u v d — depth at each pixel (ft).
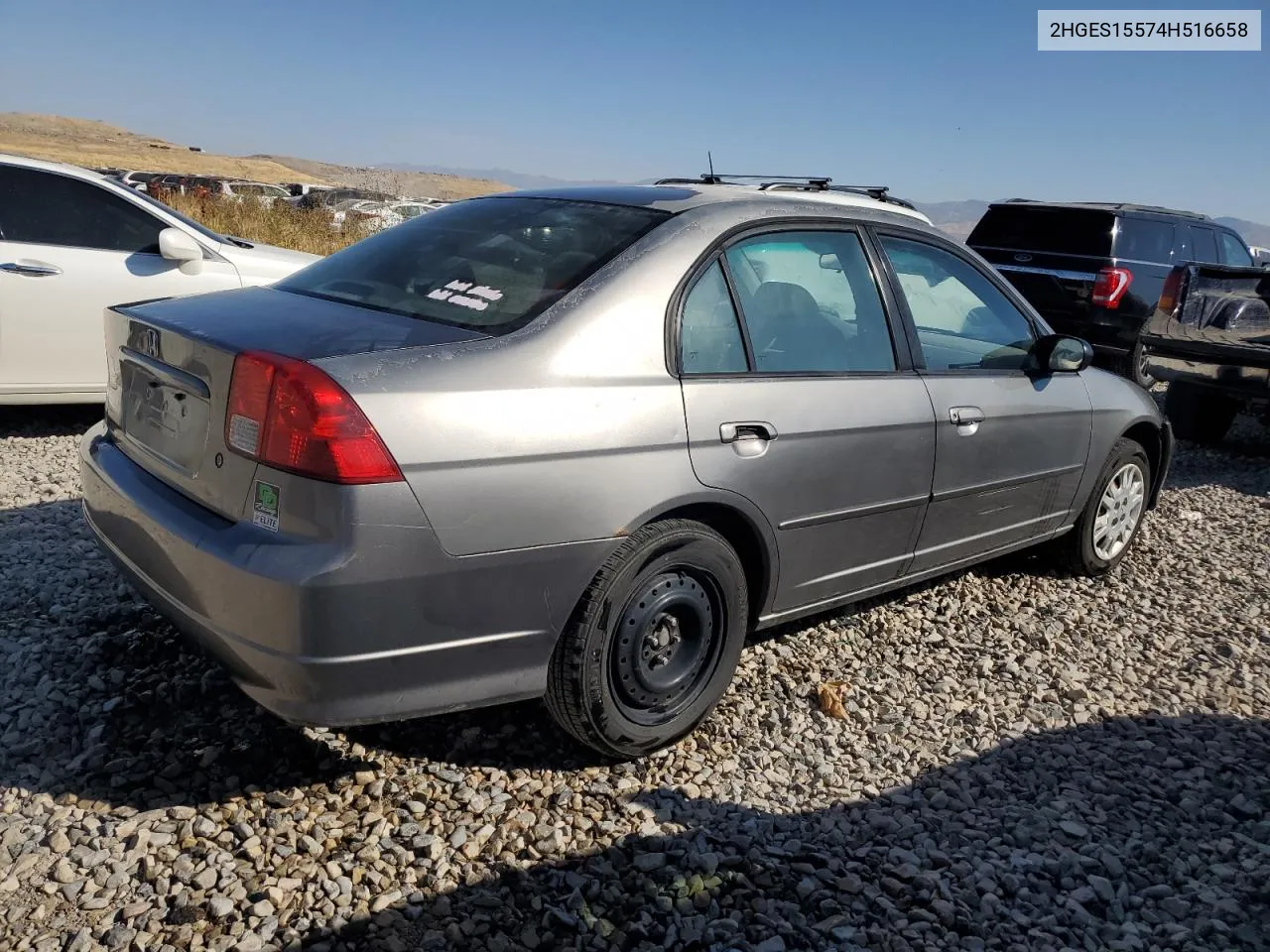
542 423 8.61
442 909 7.91
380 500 7.82
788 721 11.30
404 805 9.14
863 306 11.89
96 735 9.61
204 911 7.69
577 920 7.89
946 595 15.37
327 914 7.75
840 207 12.06
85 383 20.21
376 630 8.01
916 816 9.81
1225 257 38.24
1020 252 35.06
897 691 12.30
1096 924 8.45
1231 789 10.78
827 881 8.63
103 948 7.27
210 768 9.37
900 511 12.10
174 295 20.77
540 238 10.47
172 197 46.83
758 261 10.88
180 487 9.02
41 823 8.48
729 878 8.54
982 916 8.39
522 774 9.78
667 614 9.93
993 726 11.71
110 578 13.03
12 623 11.61
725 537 10.52
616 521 9.06
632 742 9.86
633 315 9.52
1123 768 11.06
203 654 8.95
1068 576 16.70
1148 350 28.55
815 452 10.73
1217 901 8.84
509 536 8.50
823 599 11.85
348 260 11.33
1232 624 15.35
